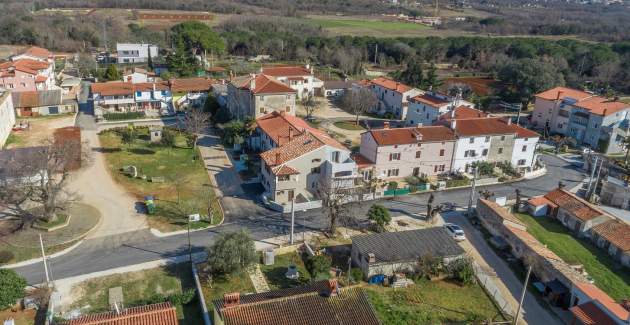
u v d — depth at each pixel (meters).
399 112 116.25
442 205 69.50
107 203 65.94
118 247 55.78
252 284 49.84
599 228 62.38
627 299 50.00
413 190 73.94
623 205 74.19
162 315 37.97
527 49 174.12
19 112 104.25
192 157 83.75
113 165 78.75
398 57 181.88
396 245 54.62
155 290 48.47
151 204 63.31
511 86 139.12
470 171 82.88
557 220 68.50
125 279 50.03
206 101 106.31
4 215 61.00
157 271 51.59
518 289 51.91
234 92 104.62
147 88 111.56
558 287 49.44
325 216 65.00
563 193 70.56
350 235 60.78
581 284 48.59
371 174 76.81
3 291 43.25
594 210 64.88
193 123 90.88
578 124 102.94
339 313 37.34
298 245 57.22
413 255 52.91
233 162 82.12
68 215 61.47
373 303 47.44
